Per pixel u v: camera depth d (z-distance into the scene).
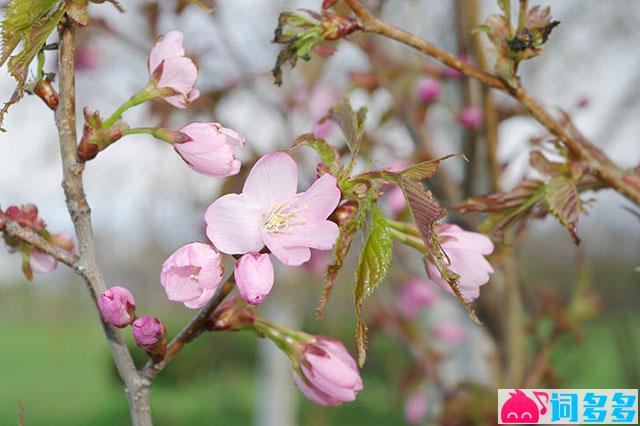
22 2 0.45
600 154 0.55
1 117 0.46
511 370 0.69
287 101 0.82
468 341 0.83
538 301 0.75
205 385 4.73
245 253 0.45
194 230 0.98
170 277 0.46
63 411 4.40
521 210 0.53
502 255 0.65
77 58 0.82
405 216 0.68
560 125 0.53
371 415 3.35
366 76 0.74
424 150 0.72
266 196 0.46
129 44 0.78
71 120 0.47
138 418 0.46
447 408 0.71
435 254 0.44
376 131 0.75
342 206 0.46
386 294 0.99
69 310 6.77
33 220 0.51
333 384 0.49
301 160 0.81
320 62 0.82
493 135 0.63
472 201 0.54
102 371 5.75
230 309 0.48
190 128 0.48
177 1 0.76
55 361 6.24
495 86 0.53
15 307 6.59
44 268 0.51
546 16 0.52
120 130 0.47
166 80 0.49
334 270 0.44
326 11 0.52
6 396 4.87
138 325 0.46
